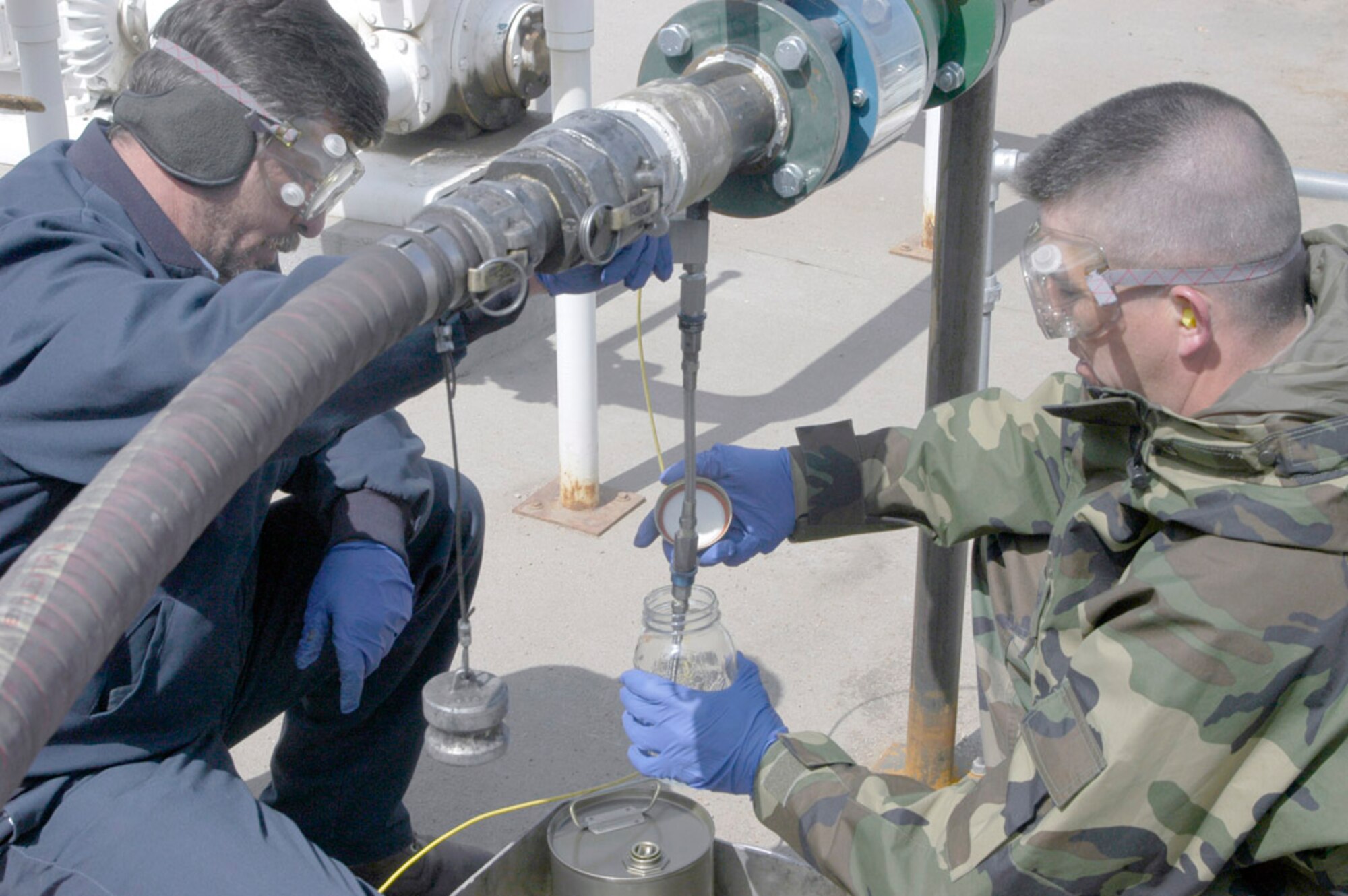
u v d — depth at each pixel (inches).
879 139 69.1
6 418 61.7
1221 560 55.7
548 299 175.0
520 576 127.5
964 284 86.4
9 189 68.5
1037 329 177.3
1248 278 58.6
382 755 88.2
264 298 60.2
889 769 102.7
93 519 36.6
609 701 112.0
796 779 65.7
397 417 85.1
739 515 78.9
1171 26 309.0
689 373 66.7
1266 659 54.4
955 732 102.3
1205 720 55.1
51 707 34.6
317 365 41.6
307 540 83.2
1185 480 58.6
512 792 102.3
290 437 62.1
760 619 121.3
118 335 59.7
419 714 89.3
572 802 77.4
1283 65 284.5
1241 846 58.2
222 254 71.6
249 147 68.1
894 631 120.3
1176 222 58.5
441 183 161.9
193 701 69.5
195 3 67.9
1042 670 69.4
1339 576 54.6
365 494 80.2
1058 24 307.9
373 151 171.8
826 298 184.7
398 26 160.9
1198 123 59.1
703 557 78.7
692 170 58.5
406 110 163.8
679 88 60.1
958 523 78.7
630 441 149.9
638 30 292.8
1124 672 56.2
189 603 67.2
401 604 79.0
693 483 68.3
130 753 66.7
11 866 62.9
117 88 177.5
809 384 162.1
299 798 89.0
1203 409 59.1
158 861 62.2
